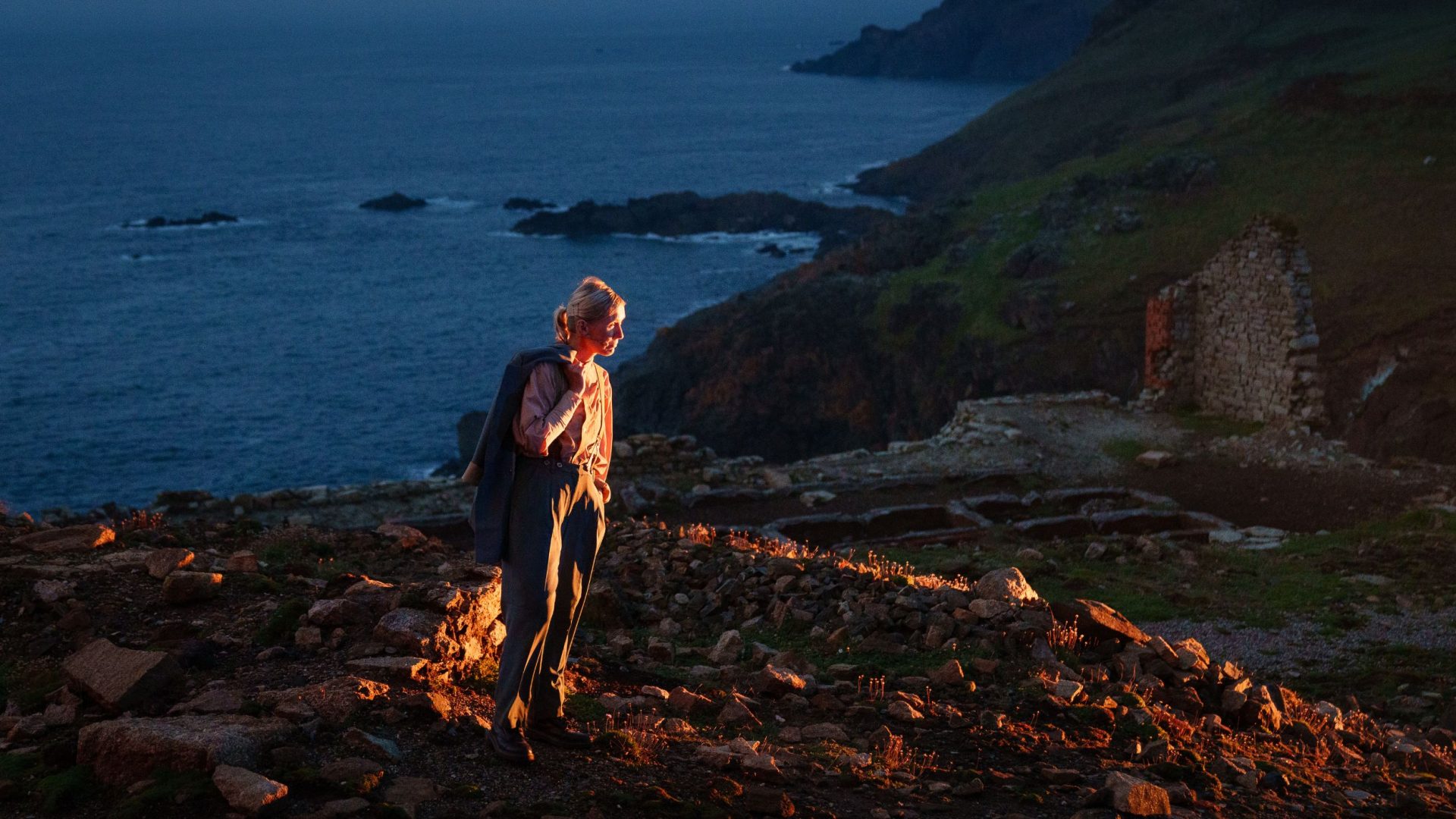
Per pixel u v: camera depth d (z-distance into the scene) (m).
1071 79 113.50
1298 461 19.97
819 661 7.82
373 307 85.69
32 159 175.38
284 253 106.50
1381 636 11.47
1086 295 46.44
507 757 4.69
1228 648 11.09
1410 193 46.78
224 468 54.06
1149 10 121.25
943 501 17.36
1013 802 5.27
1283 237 22.20
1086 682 7.54
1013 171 94.12
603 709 5.77
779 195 113.88
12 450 55.97
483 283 93.00
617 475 18.19
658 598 9.37
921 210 66.88
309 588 7.02
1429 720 9.21
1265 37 93.69
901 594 8.89
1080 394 25.38
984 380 46.50
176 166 168.75
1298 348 21.78
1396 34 80.62
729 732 5.88
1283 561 14.34
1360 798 6.30
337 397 64.69
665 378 57.09
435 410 62.62
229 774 4.02
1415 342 36.16
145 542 8.30
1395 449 32.28
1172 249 47.91
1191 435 22.20
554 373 4.74
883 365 51.75
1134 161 59.66
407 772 4.49
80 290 91.50
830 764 5.45
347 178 155.75
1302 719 8.04
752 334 54.41
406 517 15.16
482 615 6.20
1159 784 5.78
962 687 7.12
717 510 16.52
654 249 105.00
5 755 4.50
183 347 75.19
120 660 5.22
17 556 7.45
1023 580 8.97
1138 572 13.69
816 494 17.09
